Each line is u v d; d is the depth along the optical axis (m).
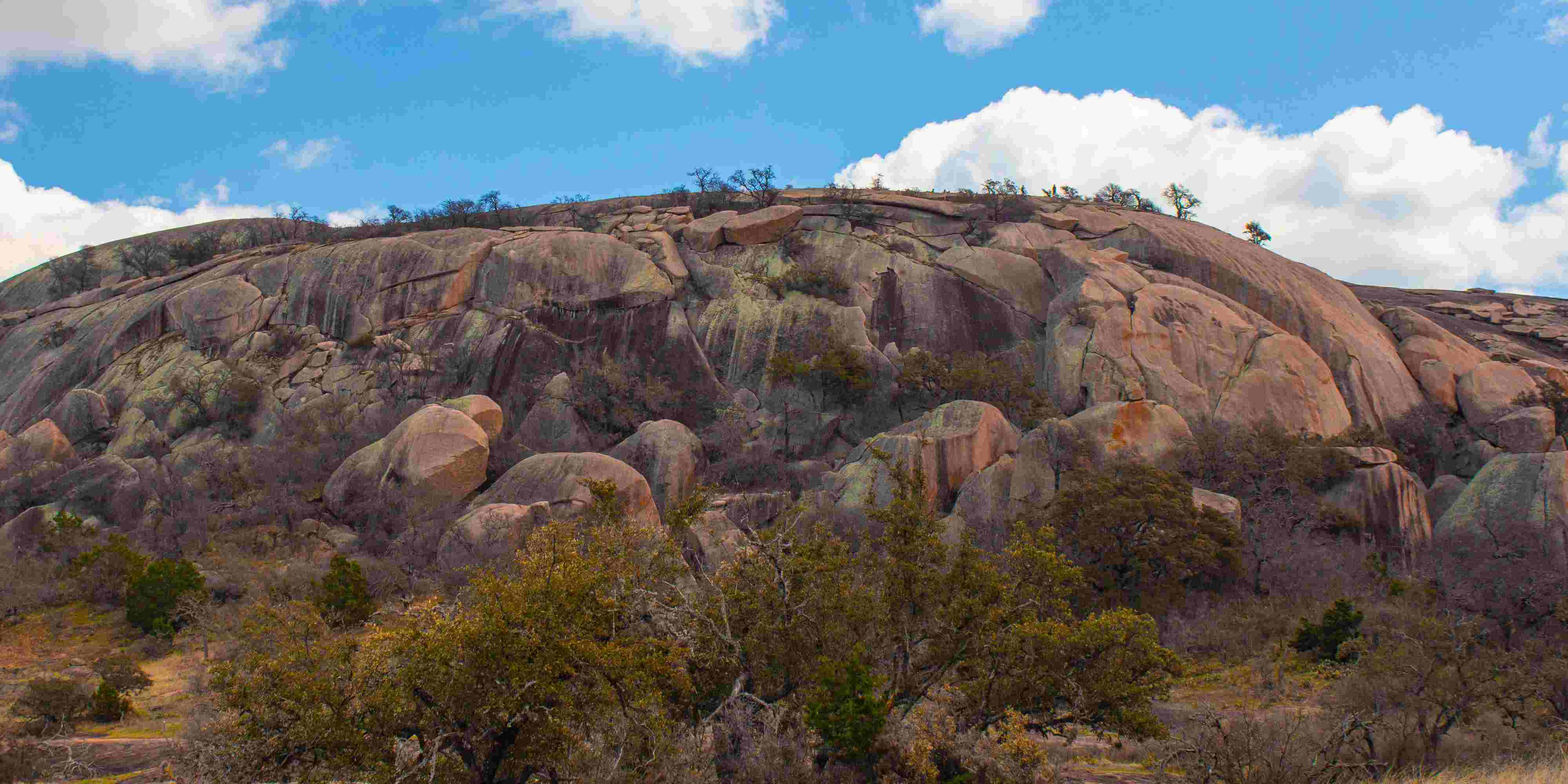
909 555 20.70
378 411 72.88
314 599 42.34
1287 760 18.64
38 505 63.84
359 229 102.00
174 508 58.84
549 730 16.47
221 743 16.95
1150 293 72.75
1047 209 92.62
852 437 72.00
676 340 78.38
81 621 46.41
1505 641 38.09
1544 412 64.38
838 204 95.25
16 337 95.81
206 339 84.88
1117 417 56.69
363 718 16.17
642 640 18.48
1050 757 22.80
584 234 86.56
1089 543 42.47
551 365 77.25
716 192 103.00
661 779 16.73
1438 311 90.94
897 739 17.05
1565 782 17.14
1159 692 19.66
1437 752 22.00
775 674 19.36
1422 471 66.06
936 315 80.94
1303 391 66.38
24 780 23.80
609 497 22.88
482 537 46.19
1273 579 45.22
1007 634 19.44
